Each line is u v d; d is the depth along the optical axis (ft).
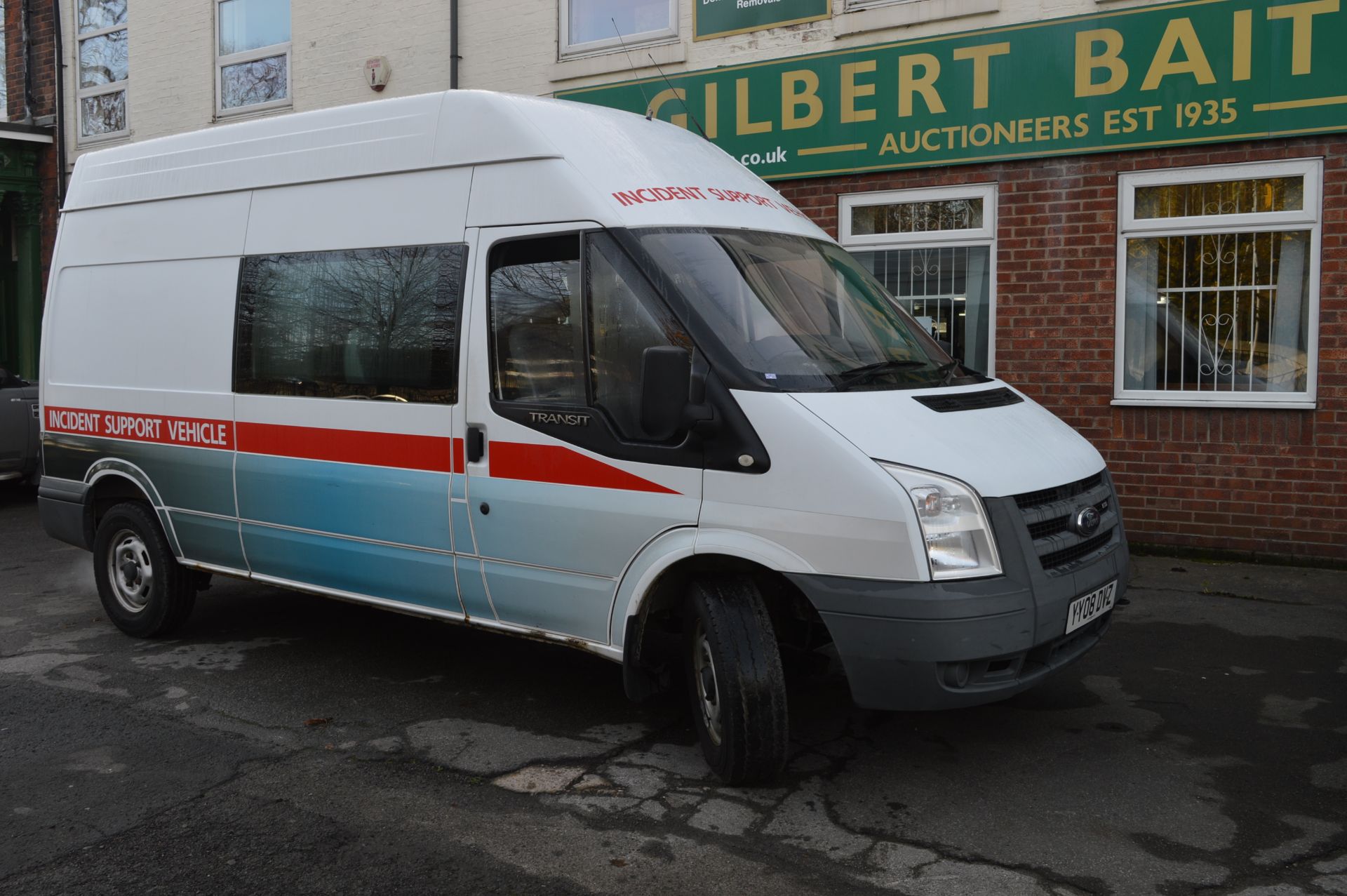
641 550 14.32
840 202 29.91
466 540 16.12
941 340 29.04
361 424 17.22
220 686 18.37
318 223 17.94
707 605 13.89
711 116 31.53
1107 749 15.37
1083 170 26.84
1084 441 15.85
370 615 23.06
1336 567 25.16
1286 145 24.89
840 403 13.56
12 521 35.04
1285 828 12.94
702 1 31.50
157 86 44.34
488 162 16.01
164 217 20.36
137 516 20.89
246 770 14.82
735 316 14.35
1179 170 25.86
